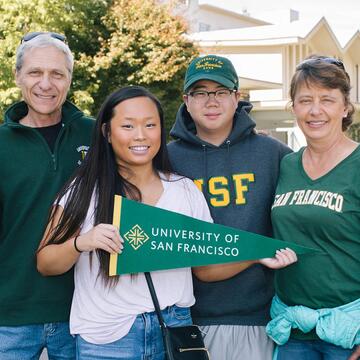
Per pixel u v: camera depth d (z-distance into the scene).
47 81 3.37
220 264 3.12
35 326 3.31
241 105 3.80
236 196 3.51
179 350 2.76
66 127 3.43
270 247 3.00
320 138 3.08
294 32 21.64
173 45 17.47
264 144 3.63
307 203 3.05
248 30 23.34
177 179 3.16
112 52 16.80
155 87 17.48
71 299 3.36
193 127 3.76
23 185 3.29
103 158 2.99
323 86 3.05
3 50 15.09
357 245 2.99
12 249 3.30
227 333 3.42
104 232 2.75
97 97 17.38
